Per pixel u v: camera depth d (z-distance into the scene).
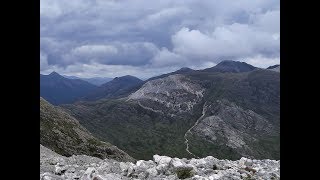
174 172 13.52
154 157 15.79
